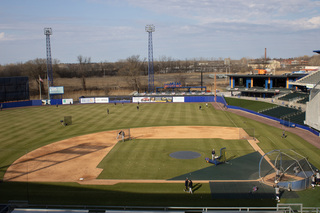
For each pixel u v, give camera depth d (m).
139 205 28.78
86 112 89.06
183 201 29.48
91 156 44.75
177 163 41.00
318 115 17.36
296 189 31.58
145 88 158.12
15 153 46.97
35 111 93.75
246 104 92.31
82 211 22.61
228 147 48.44
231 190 31.83
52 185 34.09
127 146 49.81
